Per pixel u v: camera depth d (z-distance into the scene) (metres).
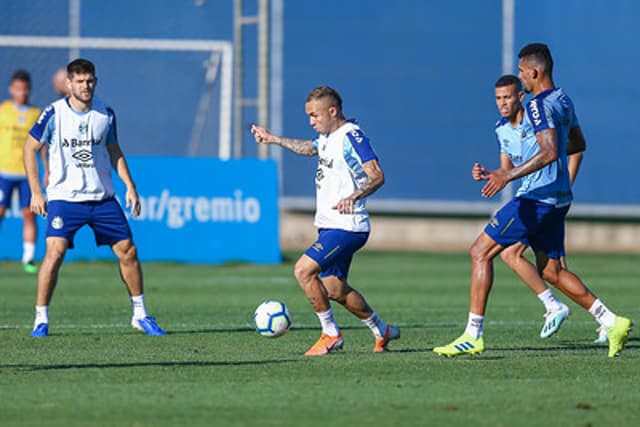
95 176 37.00
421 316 44.44
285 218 94.12
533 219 30.95
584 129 98.62
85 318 42.38
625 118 98.81
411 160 97.19
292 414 22.92
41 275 36.47
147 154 93.69
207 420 22.28
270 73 94.19
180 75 94.12
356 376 27.89
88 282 58.00
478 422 22.36
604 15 98.12
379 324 32.94
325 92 31.42
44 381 26.77
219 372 28.36
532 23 97.62
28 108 62.53
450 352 30.91
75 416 22.56
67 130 36.62
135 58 93.69
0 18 92.25
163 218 70.81
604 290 57.78
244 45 94.44
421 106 97.06
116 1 93.94
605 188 99.12
